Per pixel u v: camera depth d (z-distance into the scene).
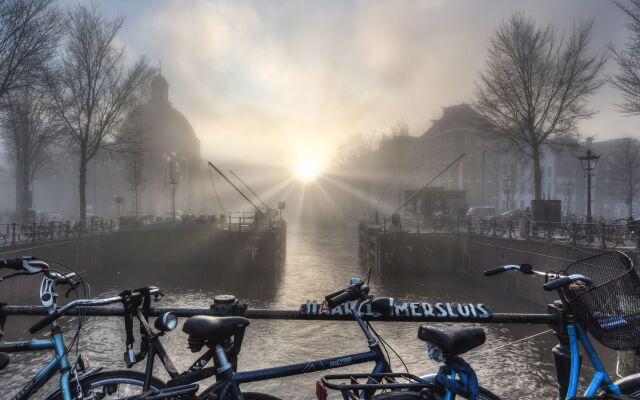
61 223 30.78
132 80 36.84
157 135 76.25
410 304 2.84
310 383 8.40
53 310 2.59
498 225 31.11
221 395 2.30
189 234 42.72
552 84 31.89
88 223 37.56
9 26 24.22
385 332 17.09
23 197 41.03
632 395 2.76
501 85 32.75
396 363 13.75
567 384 2.86
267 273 36.19
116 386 2.57
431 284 31.17
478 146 75.50
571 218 34.88
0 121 30.12
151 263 41.66
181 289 29.80
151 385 2.48
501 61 33.03
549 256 21.36
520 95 32.69
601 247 18.33
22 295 20.52
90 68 35.00
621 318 2.55
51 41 25.92
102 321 17.50
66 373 2.56
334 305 2.68
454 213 46.19
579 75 31.27
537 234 25.69
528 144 35.34
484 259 30.16
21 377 10.20
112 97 36.44
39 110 35.91
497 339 16.69
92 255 32.56
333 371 8.80
